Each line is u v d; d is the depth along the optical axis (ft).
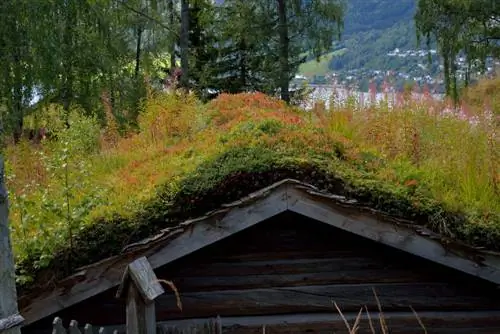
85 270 14.55
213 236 14.62
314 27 77.71
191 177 15.44
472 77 71.31
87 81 64.18
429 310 16.02
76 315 15.64
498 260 14.73
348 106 27.63
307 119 24.52
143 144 28.55
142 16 74.90
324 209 14.73
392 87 28.99
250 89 83.82
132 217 14.99
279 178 15.02
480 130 23.93
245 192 14.98
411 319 15.90
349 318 15.92
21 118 57.21
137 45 84.33
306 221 15.78
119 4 70.64
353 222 14.80
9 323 8.94
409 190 15.81
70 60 62.80
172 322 15.74
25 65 58.75
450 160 20.35
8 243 9.03
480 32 72.18
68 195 16.61
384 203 15.10
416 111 26.50
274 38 78.89
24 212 17.01
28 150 29.07
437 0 71.61
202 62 82.33
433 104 27.76
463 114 27.09
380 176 16.30
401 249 14.89
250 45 81.20
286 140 16.99
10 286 9.04
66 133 30.76
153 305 12.90
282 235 15.87
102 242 14.82
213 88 83.61
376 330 15.90
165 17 80.18
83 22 64.69
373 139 22.61
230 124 22.26
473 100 56.29
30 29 58.65
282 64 76.48
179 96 34.42
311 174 15.19
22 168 26.00
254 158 15.43
